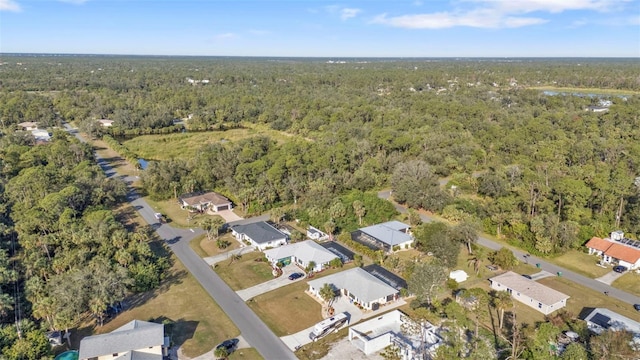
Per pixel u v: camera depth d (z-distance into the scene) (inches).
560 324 1893.5
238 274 2412.6
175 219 3262.8
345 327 1914.4
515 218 2886.3
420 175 3686.0
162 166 3873.0
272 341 1817.2
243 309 2063.2
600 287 2273.6
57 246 2496.3
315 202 3287.4
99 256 2256.4
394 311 1946.4
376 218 3112.7
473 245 2760.8
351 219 3107.8
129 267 2258.9
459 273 2354.8
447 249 2411.4
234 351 1745.8
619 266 2464.3
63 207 2925.7
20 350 1577.3
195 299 2151.8
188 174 3946.9
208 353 1733.5
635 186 3127.5
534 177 3496.6
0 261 2273.6
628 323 1825.8
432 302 1980.8
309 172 3848.4
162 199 3698.3
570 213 2955.2
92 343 1628.9
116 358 1606.8
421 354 1647.4
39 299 1899.6
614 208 3070.9
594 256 2635.3
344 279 2229.3
